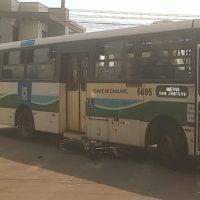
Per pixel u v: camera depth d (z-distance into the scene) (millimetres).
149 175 9883
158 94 10539
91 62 12344
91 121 12344
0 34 38625
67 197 7949
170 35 10359
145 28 10945
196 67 9789
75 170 10422
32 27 40281
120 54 11492
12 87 15805
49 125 14078
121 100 11438
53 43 13875
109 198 7887
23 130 15391
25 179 9445
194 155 9820
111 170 10430
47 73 14148
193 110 9797
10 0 39750
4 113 16266
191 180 9406
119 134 11508
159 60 10555
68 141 12984
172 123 10406
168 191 8445
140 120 10961
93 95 12258
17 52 15523
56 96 13750
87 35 12586
